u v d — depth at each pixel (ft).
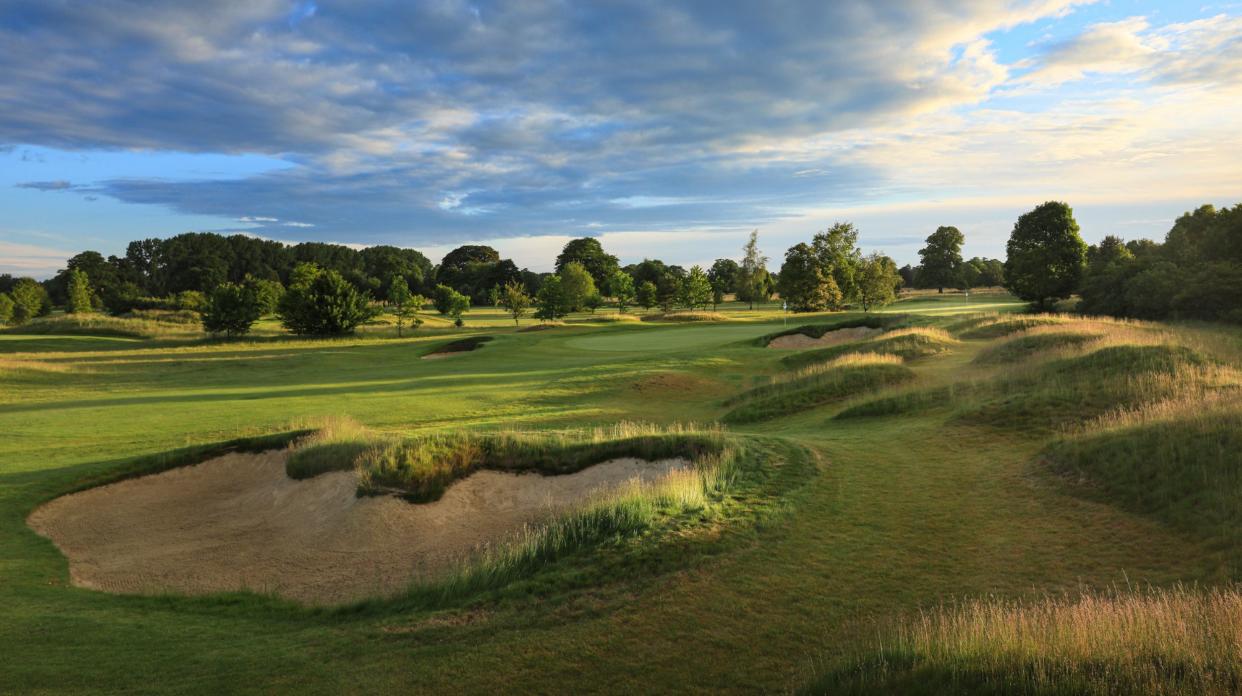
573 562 33.60
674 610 28.37
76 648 26.23
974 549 33.40
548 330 207.10
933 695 19.39
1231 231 151.23
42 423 71.67
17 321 294.46
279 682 23.57
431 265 627.46
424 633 27.48
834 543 34.68
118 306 362.12
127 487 52.80
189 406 83.15
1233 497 33.22
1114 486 38.22
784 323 199.62
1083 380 61.05
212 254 486.79
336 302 217.15
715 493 41.86
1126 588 28.19
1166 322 133.59
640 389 95.09
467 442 53.06
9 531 43.01
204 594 36.40
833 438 56.59
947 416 59.16
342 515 46.75
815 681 21.66
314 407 82.48
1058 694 18.54
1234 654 19.85
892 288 270.46
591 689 22.94
